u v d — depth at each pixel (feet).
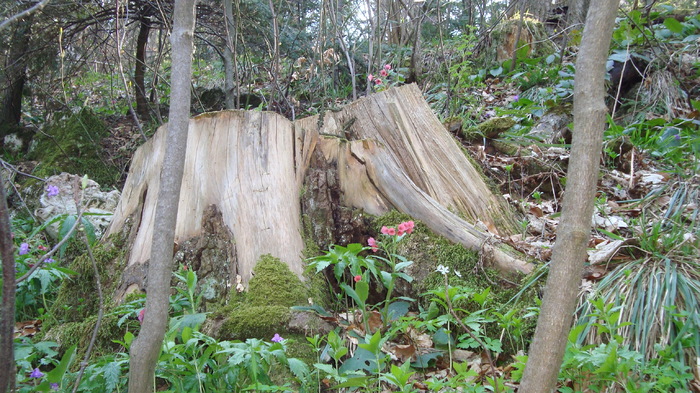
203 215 9.30
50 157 18.90
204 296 8.70
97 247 9.83
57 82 23.25
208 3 21.49
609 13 4.91
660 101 17.54
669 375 6.42
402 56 22.82
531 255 9.29
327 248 9.82
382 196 10.25
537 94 18.86
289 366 6.66
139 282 8.89
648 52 18.88
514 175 13.71
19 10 19.04
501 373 7.41
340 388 7.18
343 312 9.02
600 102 4.94
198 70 30.50
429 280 9.07
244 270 8.85
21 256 10.32
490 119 15.16
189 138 9.84
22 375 7.21
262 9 19.95
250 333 7.91
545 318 5.05
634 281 7.76
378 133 11.16
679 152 13.78
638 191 12.87
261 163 9.73
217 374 6.79
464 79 19.07
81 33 23.76
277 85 16.33
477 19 32.94
